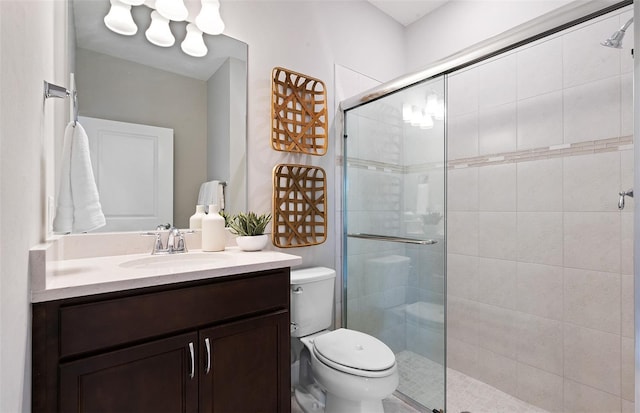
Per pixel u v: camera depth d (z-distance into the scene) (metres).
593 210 1.57
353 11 2.27
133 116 1.40
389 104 1.93
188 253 1.39
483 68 2.01
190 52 1.55
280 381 1.24
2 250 0.45
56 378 0.81
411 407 1.77
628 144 1.46
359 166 2.12
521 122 1.83
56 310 0.81
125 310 0.91
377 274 2.00
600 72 1.54
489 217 1.97
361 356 1.42
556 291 1.69
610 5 1.12
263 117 1.79
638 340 0.62
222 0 1.66
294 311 1.65
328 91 2.11
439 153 1.66
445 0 2.31
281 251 1.87
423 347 1.75
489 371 1.96
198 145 1.57
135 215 1.40
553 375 1.69
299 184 1.93
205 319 1.06
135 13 1.42
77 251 1.26
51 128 1.03
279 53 1.87
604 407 1.52
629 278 1.46
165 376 0.97
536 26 1.31
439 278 1.67
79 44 1.29
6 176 0.47
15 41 0.51
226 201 1.65
